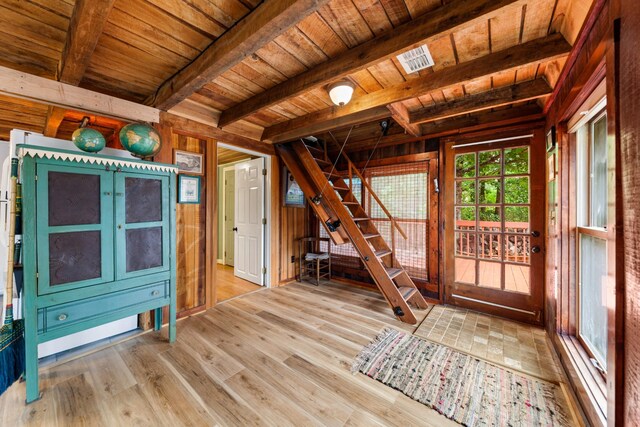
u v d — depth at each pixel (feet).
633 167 2.85
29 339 5.31
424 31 4.86
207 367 6.49
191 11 4.85
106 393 5.56
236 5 4.72
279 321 9.14
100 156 6.25
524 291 9.05
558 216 6.97
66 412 5.05
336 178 13.41
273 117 10.46
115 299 6.57
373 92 7.88
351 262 13.62
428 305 10.62
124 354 7.02
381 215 12.54
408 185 11.73
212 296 10.34
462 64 6.34
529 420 4.91
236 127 10.97
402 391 5.69
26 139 6.18
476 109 8.03
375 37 5.54
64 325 5.79
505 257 9.44
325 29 5.29
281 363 6.68
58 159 5.67
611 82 3.33
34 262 5.38
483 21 4.47
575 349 6.23
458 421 4.90
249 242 13.94
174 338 7.74
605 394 4.72
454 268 10.48
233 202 17.85
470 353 7.13
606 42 3.52
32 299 5.36
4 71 6.01
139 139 7.02
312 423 4.86
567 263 6.84
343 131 12.39
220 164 17.89
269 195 12.82
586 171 6.38
